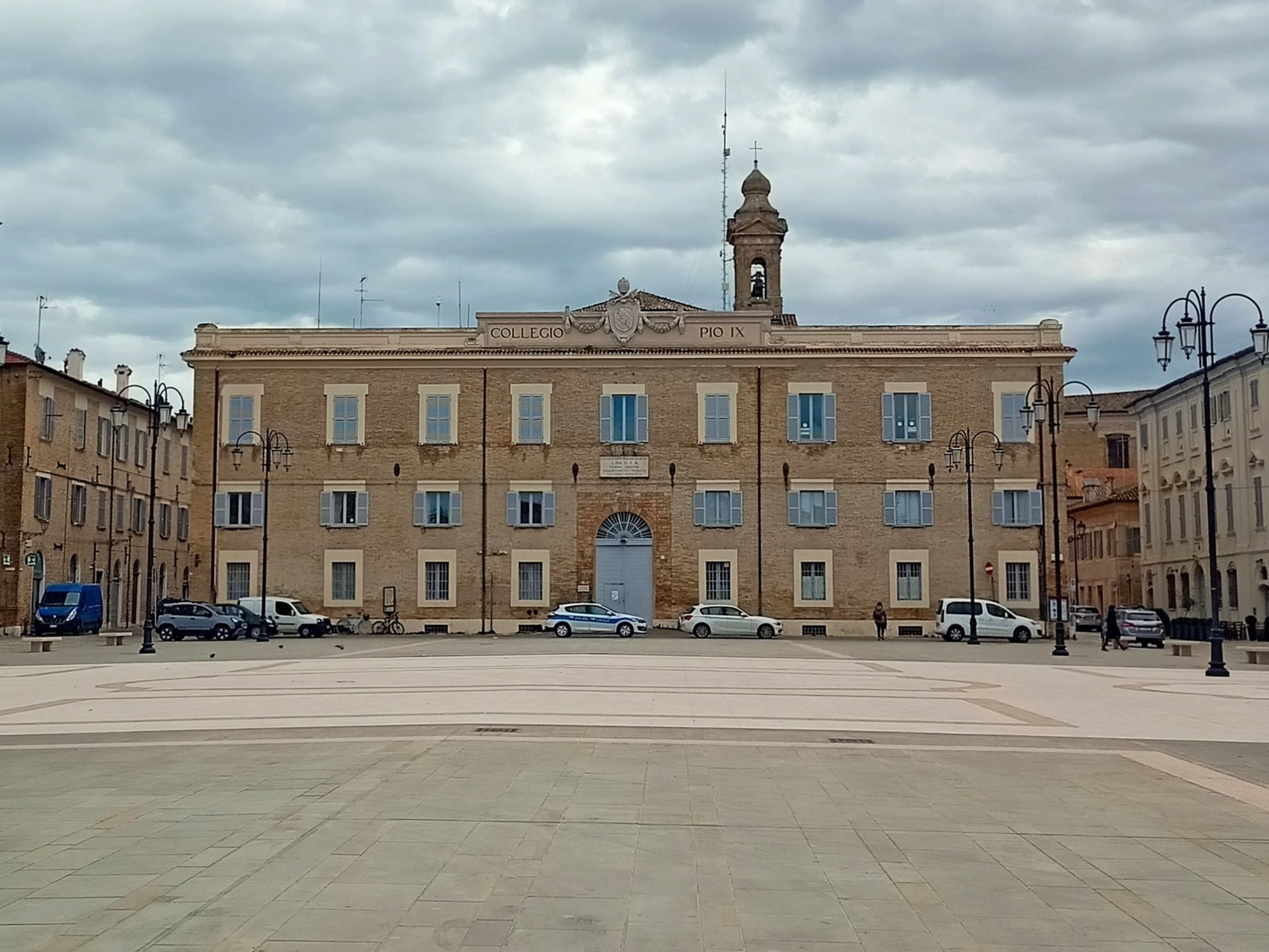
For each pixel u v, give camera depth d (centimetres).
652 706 2248
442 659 3762
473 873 948
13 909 843
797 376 5950
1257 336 3288
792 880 939
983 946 777
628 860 1000
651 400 5962
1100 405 9212
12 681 2950
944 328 5972
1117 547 8031
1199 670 3619
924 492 5884
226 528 5941
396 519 5931
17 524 5891
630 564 5934
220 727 1916
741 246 6831
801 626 5841
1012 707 2350
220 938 777
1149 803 1293
